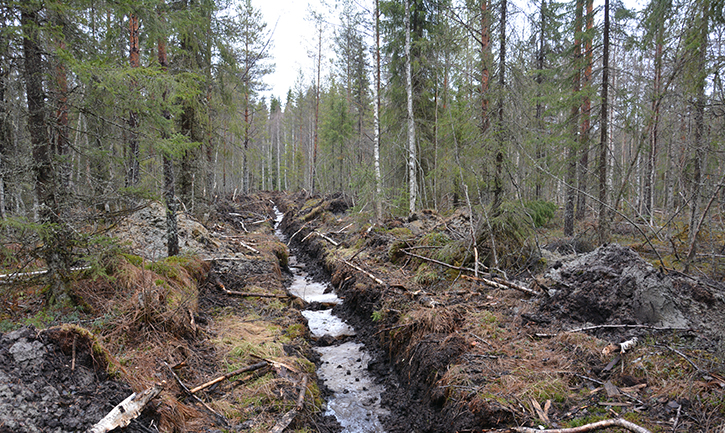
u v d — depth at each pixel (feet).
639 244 32.58
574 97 37.40
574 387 12.69
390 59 50.08
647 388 11.71
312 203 74.43
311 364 18.42
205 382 14.40
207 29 32.81
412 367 17.66
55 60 15.46
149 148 21.13
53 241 14.88
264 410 13.38
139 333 15.05
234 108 40.22
